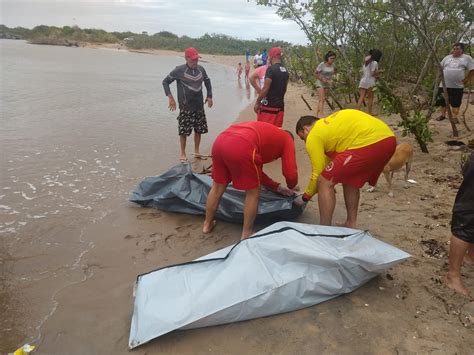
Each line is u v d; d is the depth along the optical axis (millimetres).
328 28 11898
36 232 4816
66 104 13188
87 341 3174
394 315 3391
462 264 4066
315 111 13016
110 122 10680
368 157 3963
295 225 3879
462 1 8945
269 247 3498
